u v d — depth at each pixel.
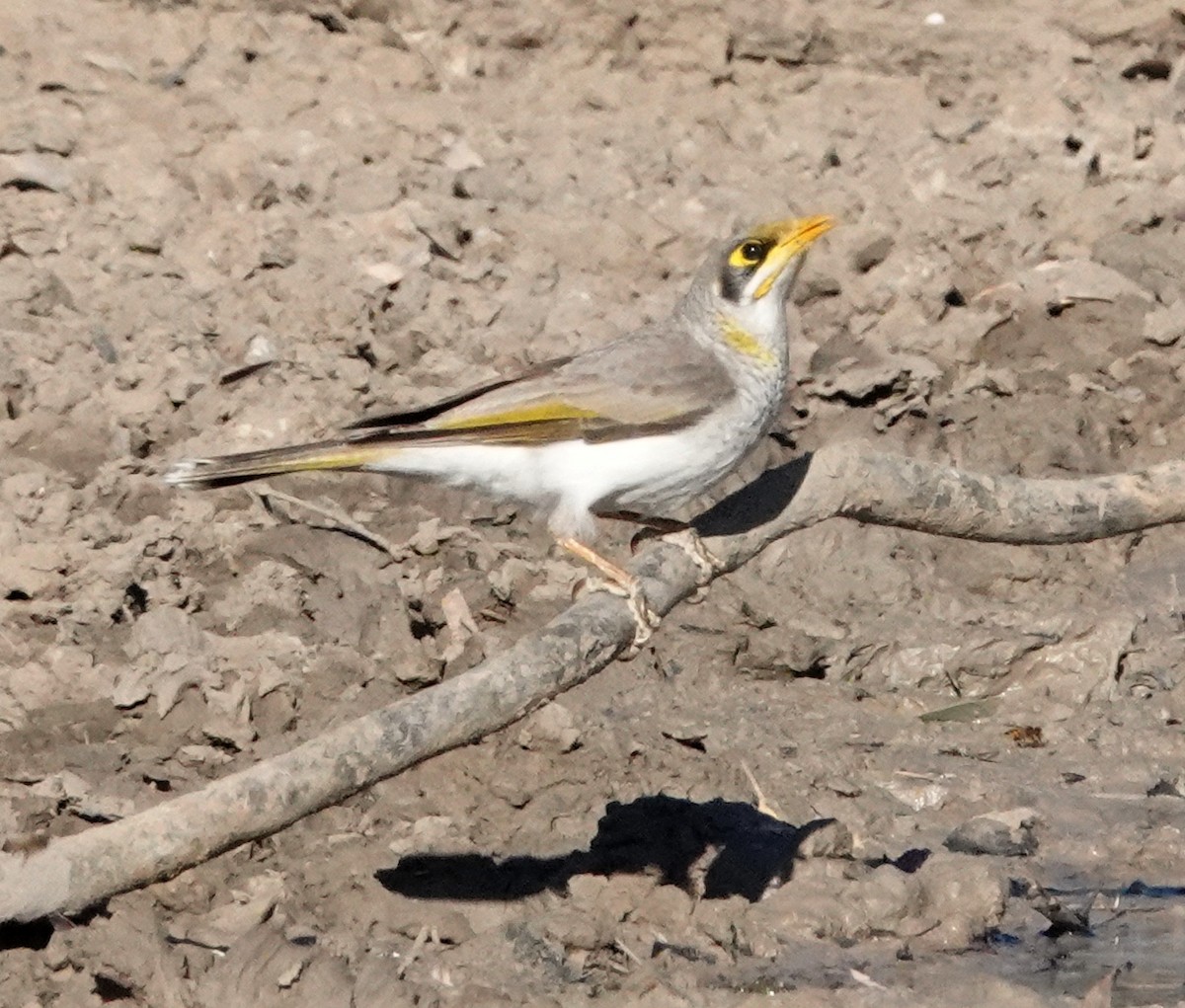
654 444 11.96
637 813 12.75
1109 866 13.10
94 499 15.62
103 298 17.88
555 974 11.20
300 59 21.27
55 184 19.05
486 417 11.82
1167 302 19.45
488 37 21.77
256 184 19.23
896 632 15.59
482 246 19.02
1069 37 22.27
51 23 21.22
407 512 16.05
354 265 18.53
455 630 14.68
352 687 13.84
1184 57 22.30
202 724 13.23
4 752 12.92
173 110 20.25
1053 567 16.48
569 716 13.32
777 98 21.81
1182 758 14.57
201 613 14.63
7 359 16.94
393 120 20.62
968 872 12.24
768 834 12.94
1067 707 15.17
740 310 12.31
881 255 19.38
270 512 15.79
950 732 14.75
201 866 11.59
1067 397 18.48
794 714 14.73
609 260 19.05
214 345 17.53
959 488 11.85
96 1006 10.41
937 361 18.64
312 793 10.71
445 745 10.80
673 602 11.38
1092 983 11.57
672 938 11.70
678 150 20.92
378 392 17.19
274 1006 10.47
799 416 17.73
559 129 20.98
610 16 21.75
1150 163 21.22
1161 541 16.88
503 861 12.32
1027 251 19.88
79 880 10.53
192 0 21.47
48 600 14.41
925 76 21.94
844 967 11.59
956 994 11.34
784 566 16.14
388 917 11.55
